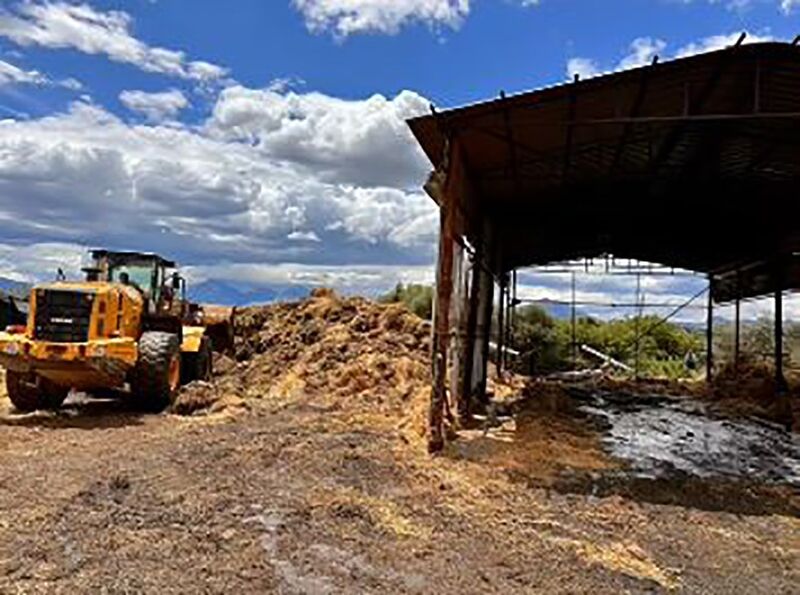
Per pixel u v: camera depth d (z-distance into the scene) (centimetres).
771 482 781
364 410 1102
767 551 539
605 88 816
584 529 568
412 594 422
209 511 560
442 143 909
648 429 1130
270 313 1716
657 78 809
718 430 1159
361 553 486
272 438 854
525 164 1108
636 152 1071
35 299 965
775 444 1043
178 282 1259
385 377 1284
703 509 652
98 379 985
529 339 2653
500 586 441
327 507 582
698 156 1093
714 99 882
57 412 1032
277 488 634
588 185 1268
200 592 408
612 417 1248
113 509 555
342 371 1294
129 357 966
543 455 840
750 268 1788
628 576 470
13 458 721
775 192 1271
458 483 682
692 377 2375
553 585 447
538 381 1867
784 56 775
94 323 969
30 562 442
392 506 597
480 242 1302
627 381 2052
